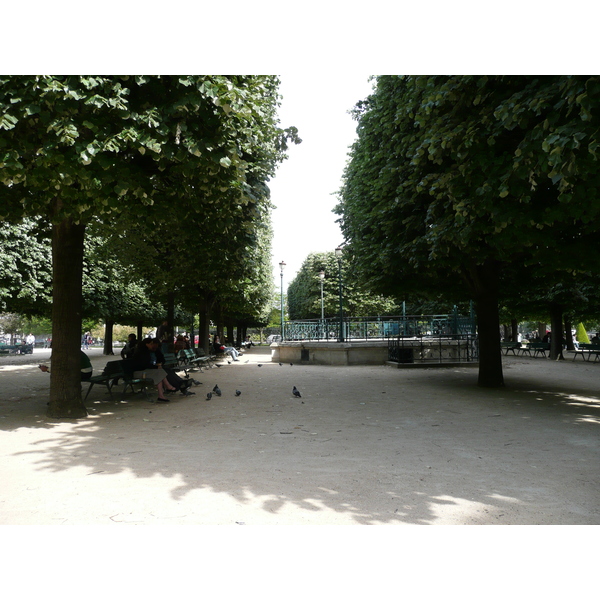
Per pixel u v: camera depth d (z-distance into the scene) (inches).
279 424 289.4
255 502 156.9
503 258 345.1
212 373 625.9
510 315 1117.1
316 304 1850.4
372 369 676.1
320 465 200.4
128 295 962.1
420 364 677.3
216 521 141.9
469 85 251.6
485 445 235.5
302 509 151.0
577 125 185.9
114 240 498.3
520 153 212.5
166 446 233.8
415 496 163.0
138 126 237.9
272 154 415.8
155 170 294.4
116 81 237.9
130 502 157.1
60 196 273.6
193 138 245.0
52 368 316.2
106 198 255.4
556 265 333.4
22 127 234.7
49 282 744.3
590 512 149.4
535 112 217.2
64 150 242.2
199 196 319.9
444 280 500.1
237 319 1530.5
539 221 252.7
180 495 163.5
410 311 1440.7
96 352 1473.9
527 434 259.8
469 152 250.4
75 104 218.8
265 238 973.2
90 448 229.5
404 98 341.4
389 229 416.2
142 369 389.4
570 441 243.6
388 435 258.5
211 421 299.1
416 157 278.5
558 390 438.0
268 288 1192.8
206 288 768.3
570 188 222.1
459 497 162.2
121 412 331.9
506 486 173.6
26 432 266.2
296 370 669.3
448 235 298.0
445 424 288.0
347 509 151.2
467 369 653.9
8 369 746.8
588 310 845.8
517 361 833.5
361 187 514.6
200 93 240.7
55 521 142.4
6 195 278.5
